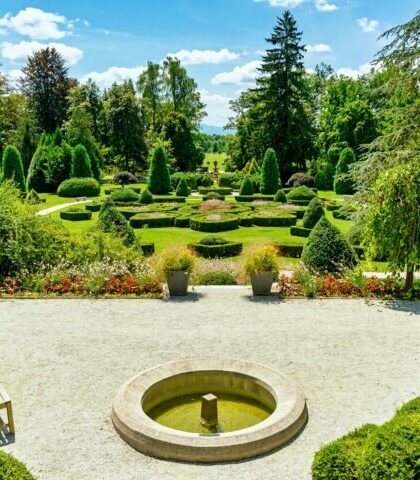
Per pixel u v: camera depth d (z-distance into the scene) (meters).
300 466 4.56
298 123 42.16
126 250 11.99
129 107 47.97
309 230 19.91
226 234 20.70
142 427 4.96
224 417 5.66
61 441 5.03
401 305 9.59
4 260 11.33
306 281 10.25
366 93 42.75
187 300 9.90
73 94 51.09
